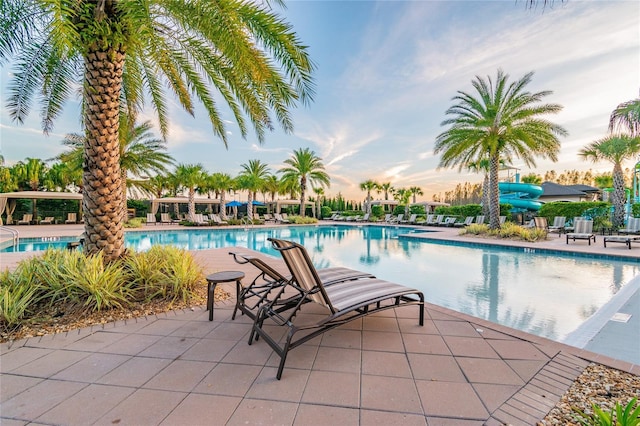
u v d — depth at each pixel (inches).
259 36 151.0
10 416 64.5
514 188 881.5
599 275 248.5
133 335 108.1
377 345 101.8
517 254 366.0
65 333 109.3
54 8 100.3
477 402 71.2
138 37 156.2
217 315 129.9
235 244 501.0
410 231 764.0
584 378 82.0
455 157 537.6
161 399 71.0
